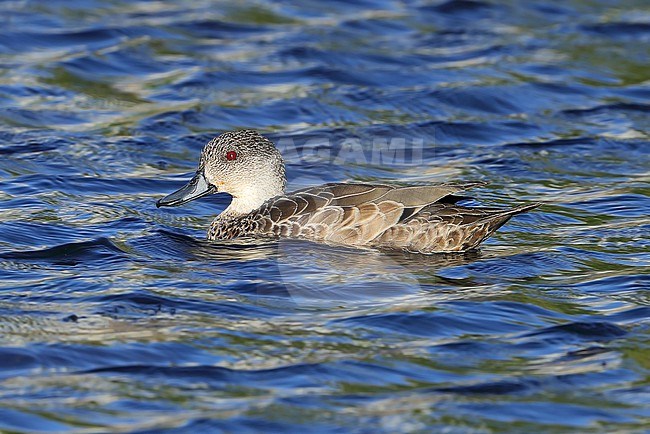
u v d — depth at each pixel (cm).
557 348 1156
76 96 2166
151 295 1266
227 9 2733
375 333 1180
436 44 2538
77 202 1648
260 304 1252
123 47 2430
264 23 2648
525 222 1580
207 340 1155
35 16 2598
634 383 1080
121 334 1165
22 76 2247
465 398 1046
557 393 1060
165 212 1625
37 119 2033
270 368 1097
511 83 2281
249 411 1015
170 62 2372
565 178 1830
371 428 990
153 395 1043
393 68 2367
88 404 1024
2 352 1116
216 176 1562
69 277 1329
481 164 1892
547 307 1255
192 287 1298
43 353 1116
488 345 1158
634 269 1380
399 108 2150
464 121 2092
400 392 1057
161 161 1870
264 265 1362
